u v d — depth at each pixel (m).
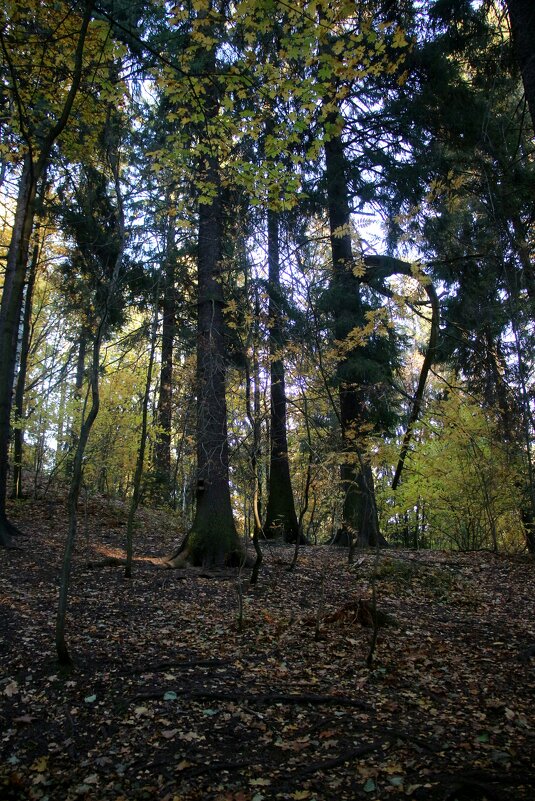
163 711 4.04
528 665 5.04
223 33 6.09
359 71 4.75
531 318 10.19
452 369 12.91
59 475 16.80
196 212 9.00
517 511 11.56
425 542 15.91
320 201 10.95
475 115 9.51
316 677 4.72
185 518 14.76
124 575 7.87
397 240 10.36
